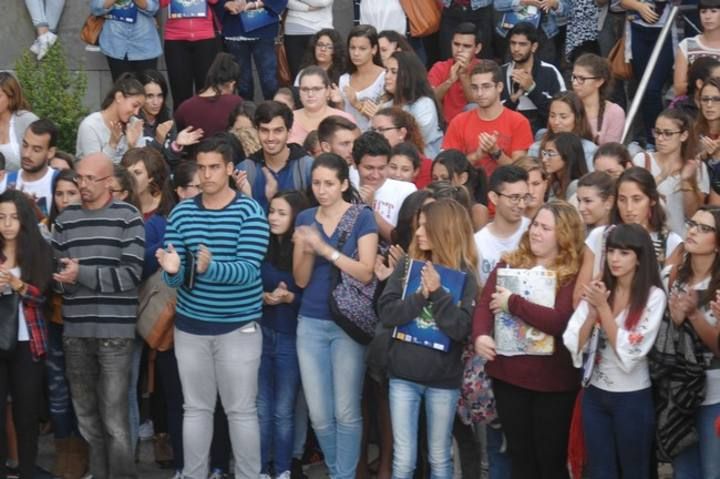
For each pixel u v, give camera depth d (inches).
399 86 1088.8
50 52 1208.8
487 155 1024.9
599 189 836.6
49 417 972.6
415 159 928.3
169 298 888.3
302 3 1264.8
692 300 749.3
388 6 1275.8
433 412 809.5
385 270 844.0
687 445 768.3
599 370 770.2
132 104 1069.1
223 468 918.4
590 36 1254.9
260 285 857.5
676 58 1157.1
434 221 804.6
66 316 878.4
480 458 873.5
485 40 1268.5
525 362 786.2
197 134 1040.8
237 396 856.3
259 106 927.0
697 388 756.6
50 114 1180.5
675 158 943.0
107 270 866.1
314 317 854.5
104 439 891.4
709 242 752.3
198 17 1247.5
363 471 901.2
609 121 1056.8
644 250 756.0
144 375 961.5
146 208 931.3
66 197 925.8
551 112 1009.5
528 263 797.9
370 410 908.6
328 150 965.2
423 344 800.9
